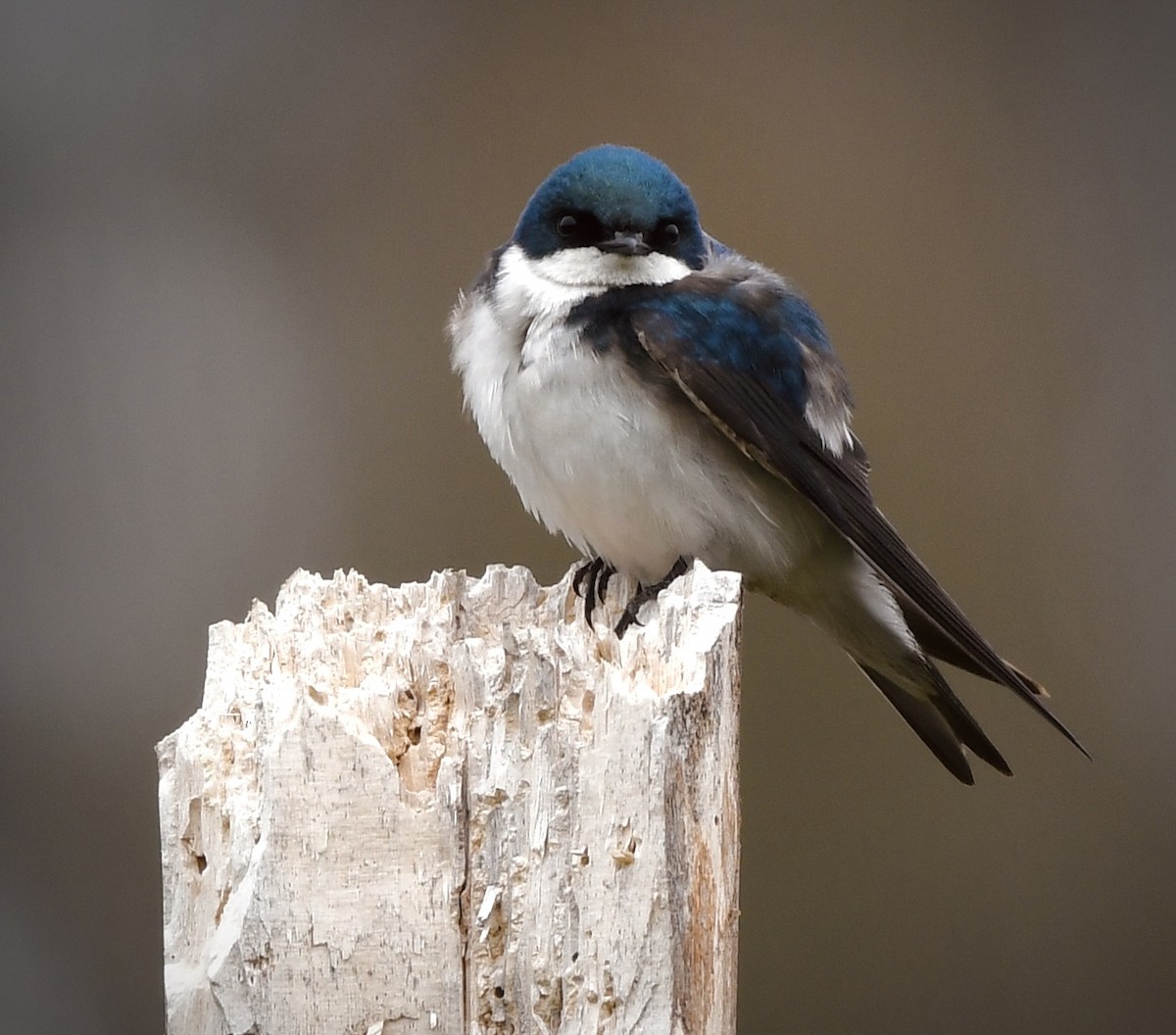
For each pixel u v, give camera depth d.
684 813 4.84
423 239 11.52
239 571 11.09
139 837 10.93
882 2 11.68
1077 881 10.30
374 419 11.21
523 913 4.89
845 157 11.42
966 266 11.29
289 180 11.77
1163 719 10.54
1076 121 11.61
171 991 5.13
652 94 11.55
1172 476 10.88
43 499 11.30
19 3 12.43
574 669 4.98
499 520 10.81
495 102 11.68
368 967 4.93
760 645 10.15
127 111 11.94
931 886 10.21
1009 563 10.74
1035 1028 10.20
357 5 11.91
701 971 4.89
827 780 10.15
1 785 10.99
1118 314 11.26
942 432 10.96
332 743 4.95
